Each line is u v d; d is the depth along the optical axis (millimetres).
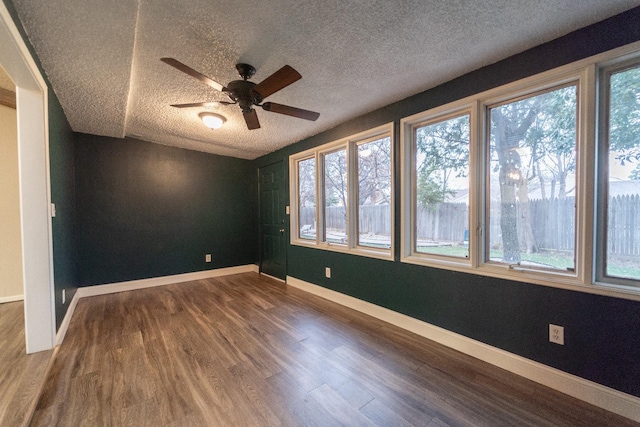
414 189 2551
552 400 1571
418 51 1796
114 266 3723
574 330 1608
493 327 1951
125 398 1587
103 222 3641
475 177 2039
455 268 2154
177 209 4230
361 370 1877
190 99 2496
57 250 2264
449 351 2129
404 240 2541
